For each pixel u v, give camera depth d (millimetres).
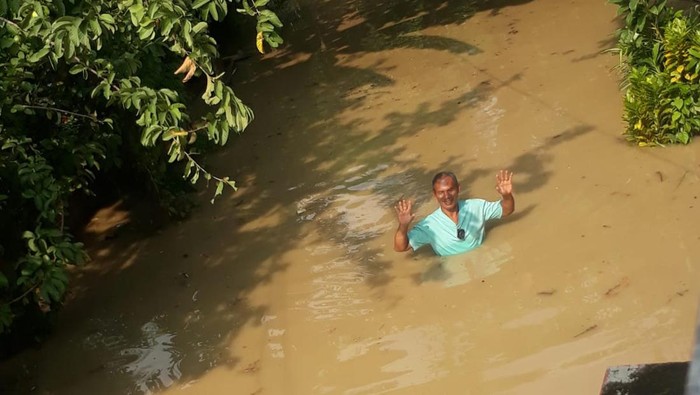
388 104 9883
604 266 6203
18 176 6348
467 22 12023
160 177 8055
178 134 5684
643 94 7473
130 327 6773
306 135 9555
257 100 10898
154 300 7047
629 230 6527
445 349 5797
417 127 9125
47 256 6188
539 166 7711
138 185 8750
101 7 5727
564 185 7320
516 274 6355
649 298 5785
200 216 8203
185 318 6750
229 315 6676
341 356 5973
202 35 5512
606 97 8688
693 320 5477
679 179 7031
